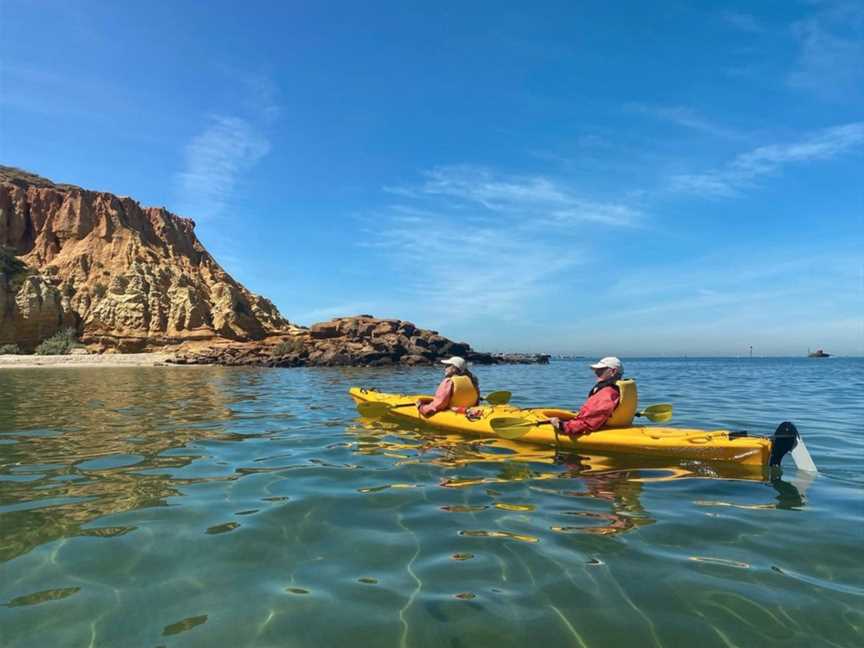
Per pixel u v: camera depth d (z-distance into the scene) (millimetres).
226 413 10414
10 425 8828
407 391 16875
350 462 5973
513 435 6500
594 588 2957
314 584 2996
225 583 3006
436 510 4285
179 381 20984
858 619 2639
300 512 4215
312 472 5512
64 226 55156
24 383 19297
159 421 9289
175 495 4680
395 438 7426
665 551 3469
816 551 3482
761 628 2564
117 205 58969
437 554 3404
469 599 2830
